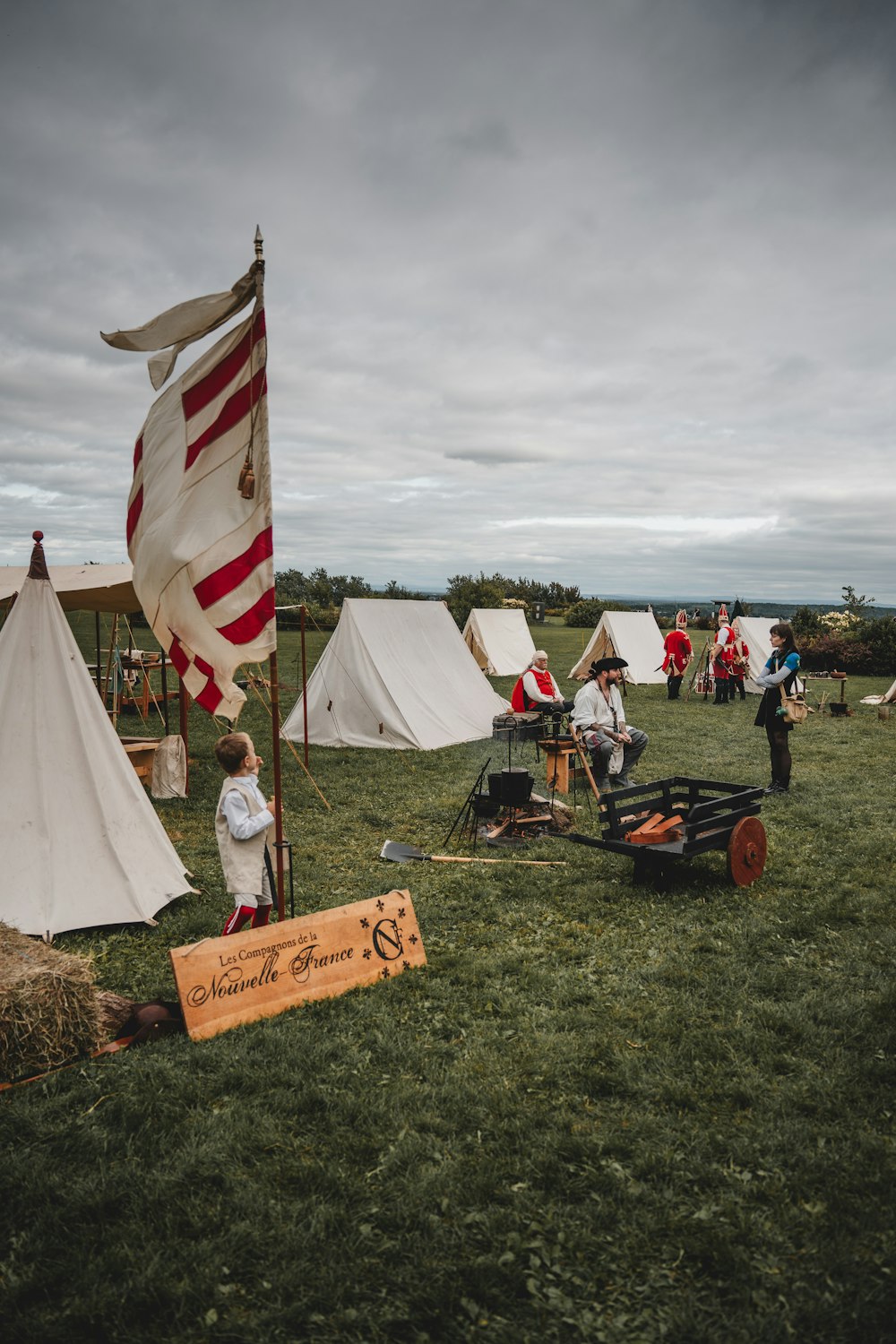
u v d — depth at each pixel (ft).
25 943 15.03
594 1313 8.72
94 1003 14.06
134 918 20.12
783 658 33.35
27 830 19.79
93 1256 9.57
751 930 19.44
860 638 96.68
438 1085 13.05
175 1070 13.39
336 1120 12.12
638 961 17.97
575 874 23.98
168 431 18.54
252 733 49.42
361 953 16.90
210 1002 14.87
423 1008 15.81
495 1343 8.36
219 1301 8.91
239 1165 11.16
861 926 19.89
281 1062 13.67
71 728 20.63
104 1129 11.98
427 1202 10.34
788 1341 8.30
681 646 67.51
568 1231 9.83
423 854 25.76
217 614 17.76
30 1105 12.56
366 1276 9.27
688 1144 11.45
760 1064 13.61
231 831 16.58
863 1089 12.72
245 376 17.42
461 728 47.34
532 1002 16.12
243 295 17.20
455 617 138.21
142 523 18.61
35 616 20.66
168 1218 10.06
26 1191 10.57
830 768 39.65
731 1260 9.34
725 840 22.76
